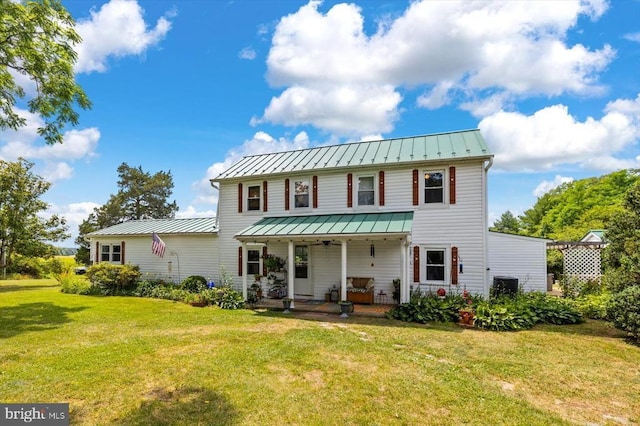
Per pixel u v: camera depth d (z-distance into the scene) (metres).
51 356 6.46
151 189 38.62
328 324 9.44
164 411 4.31
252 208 15.27
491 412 4.36
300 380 5.34
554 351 7.09
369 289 12.57
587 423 4.16
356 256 13.18
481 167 11.70
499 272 16.58
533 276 16.17
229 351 6.80
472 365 6.16
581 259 17.00
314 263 13.77
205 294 12.83
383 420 4.13
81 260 35.69
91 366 5.92
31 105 10.55
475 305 10.07
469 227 11.73
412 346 7.31
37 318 10.30
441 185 12.20
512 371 5.89
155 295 15.09
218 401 4.59
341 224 11.90
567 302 11.18
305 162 14.70
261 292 13.62
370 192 13.20
